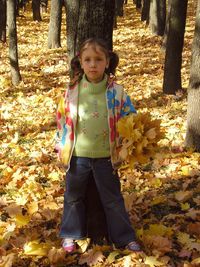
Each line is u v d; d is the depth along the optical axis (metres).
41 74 12.84
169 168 5.23
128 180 4.90
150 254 3.45
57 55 15.97
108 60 3.14
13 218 4.22
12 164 5.70
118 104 3.16
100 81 3.14
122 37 20.09
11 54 11.27
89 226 3.64
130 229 3.48
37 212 4.24
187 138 5.73
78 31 4.84
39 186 4.91
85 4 4.74
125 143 3.02
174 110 7.85
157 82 10.65
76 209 3.48
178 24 8.70
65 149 3.27
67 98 3.21
